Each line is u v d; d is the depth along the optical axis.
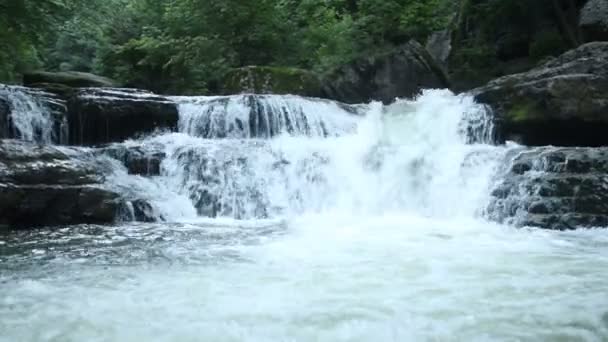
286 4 20.53
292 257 6.46
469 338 3.91
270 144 11.80
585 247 7.03
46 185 9.23
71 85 18.64
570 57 13.12
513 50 18.52
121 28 24.19
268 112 13.46
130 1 25.77
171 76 20.66
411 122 13.48
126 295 4.94
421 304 4.66
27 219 9.02
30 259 6.39
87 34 27.03
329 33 20.31
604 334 3.98
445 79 18.16
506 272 5.70
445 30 21.28
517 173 9.84
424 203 10.78
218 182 10.98
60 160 9.85
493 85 12.95
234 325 4.19
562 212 8.80
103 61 23.38
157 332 4.06
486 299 4.78
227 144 11.66
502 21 19.05
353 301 4.74
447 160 10.85
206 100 13.58
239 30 19.95
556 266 5.95
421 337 3.94
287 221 9.74
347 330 4.08
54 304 4.69
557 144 12.03
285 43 20.31
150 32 23.00
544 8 18.25
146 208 9.95
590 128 11.57
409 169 11.12
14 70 22.56
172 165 11.15
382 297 4.86
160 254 6.64
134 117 12.84
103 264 6.12
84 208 9.41
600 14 16.25
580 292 4.96
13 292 5.03
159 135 13.08
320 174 11.36
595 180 8.84
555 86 11.55
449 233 8.16
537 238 7.70
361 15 20.77
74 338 3.95
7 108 12.20
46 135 12.62
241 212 10.82
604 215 8.57
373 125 13.69
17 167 9.17
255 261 6.24
